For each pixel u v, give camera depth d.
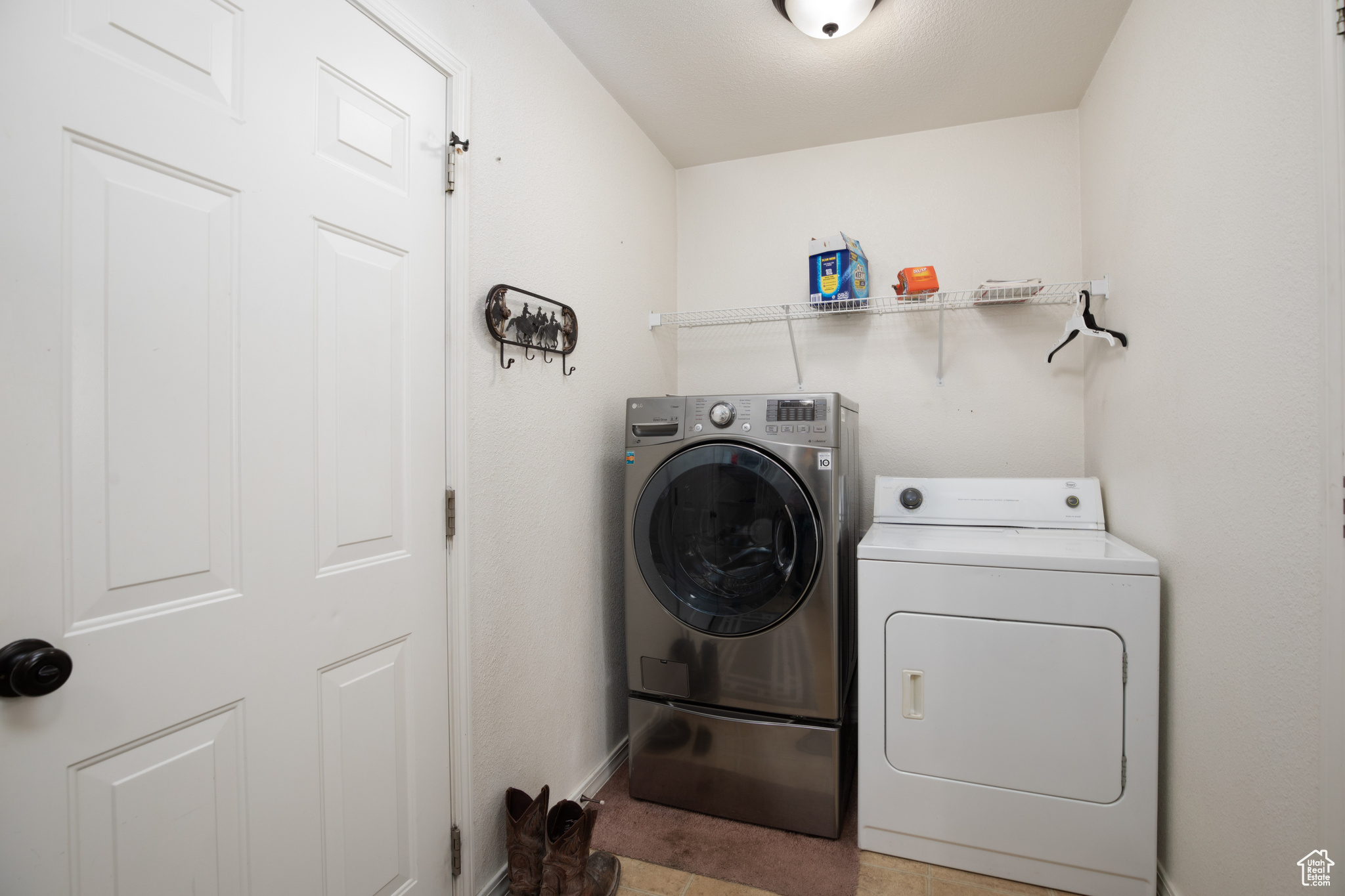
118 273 0.77
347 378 1.08
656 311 2.42
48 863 0.70
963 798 1.50
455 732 1.31
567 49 1.79
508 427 1.50
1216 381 1.17
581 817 1.39
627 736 2.16
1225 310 1.13
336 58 1.05
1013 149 2.21
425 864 1.24
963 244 2.26
